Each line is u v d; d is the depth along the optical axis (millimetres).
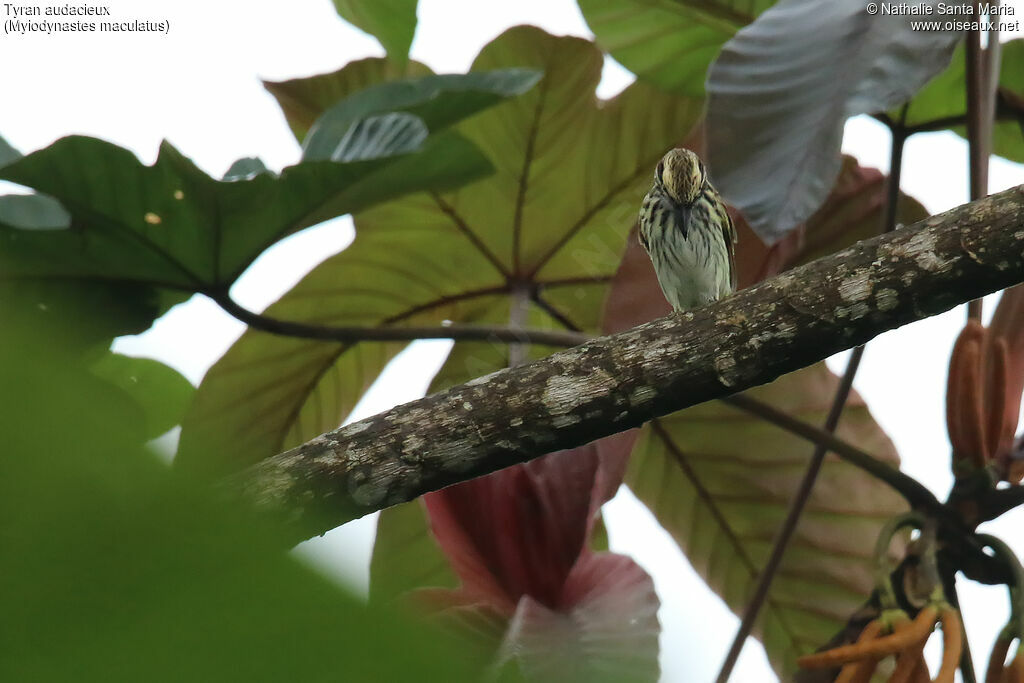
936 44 12016
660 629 11828
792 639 12523
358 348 12555
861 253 11805
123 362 12523
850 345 11812
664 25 12523
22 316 4086
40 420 3680
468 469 11820
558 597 11875
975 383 12031
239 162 12289
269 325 12180
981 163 12133
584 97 12508
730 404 12070
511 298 12609
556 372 11820
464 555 11906
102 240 12125
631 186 12578
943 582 12000
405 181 12102
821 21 12070
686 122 12555
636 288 12250
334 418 12578
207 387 12500
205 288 12172
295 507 11789
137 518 3721
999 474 12055
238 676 3721
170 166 12055
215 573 3736
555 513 11914
